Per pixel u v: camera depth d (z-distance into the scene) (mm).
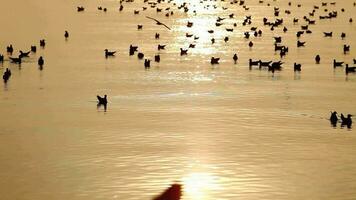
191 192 45406
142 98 75562
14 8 189375
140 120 65188
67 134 59781
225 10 197375
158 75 90125
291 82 86688
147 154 53688
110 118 65875
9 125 63000
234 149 55625
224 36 136000
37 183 47000
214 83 85188
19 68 94188
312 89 82375
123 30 142750
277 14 179500
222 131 61594
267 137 59562
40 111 68625
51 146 55938
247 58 106875
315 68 98062
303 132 61594
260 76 90688
